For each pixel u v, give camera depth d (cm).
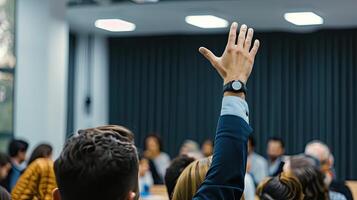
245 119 120
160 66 963
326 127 903
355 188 682
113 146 111
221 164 116
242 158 117
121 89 979
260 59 923
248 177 481
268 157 819
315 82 907
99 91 971
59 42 696
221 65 124
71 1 744
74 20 845
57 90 692
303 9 739
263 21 841
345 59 895
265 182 248
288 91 916
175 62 957
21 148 551
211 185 115
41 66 668
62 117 701
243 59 124
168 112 959
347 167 897
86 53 962
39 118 664
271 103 920
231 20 825
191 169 158
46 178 431
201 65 948
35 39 664
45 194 430
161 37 963
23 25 653
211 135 942
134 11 780
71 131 932
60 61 698
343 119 897
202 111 947
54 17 686
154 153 768
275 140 761
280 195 239
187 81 953
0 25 623
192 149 793
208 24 816
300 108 913
